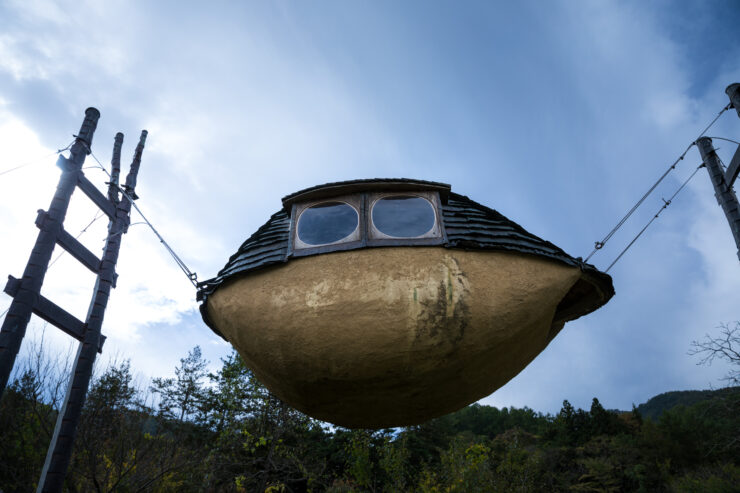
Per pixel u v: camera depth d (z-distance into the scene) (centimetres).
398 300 440
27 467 977
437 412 525
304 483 1741
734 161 767
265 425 1520
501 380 536
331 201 521
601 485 3612
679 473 3472
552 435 5022
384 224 492
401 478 1642
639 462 3744
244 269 507
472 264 470
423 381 462
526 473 1828
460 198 556
